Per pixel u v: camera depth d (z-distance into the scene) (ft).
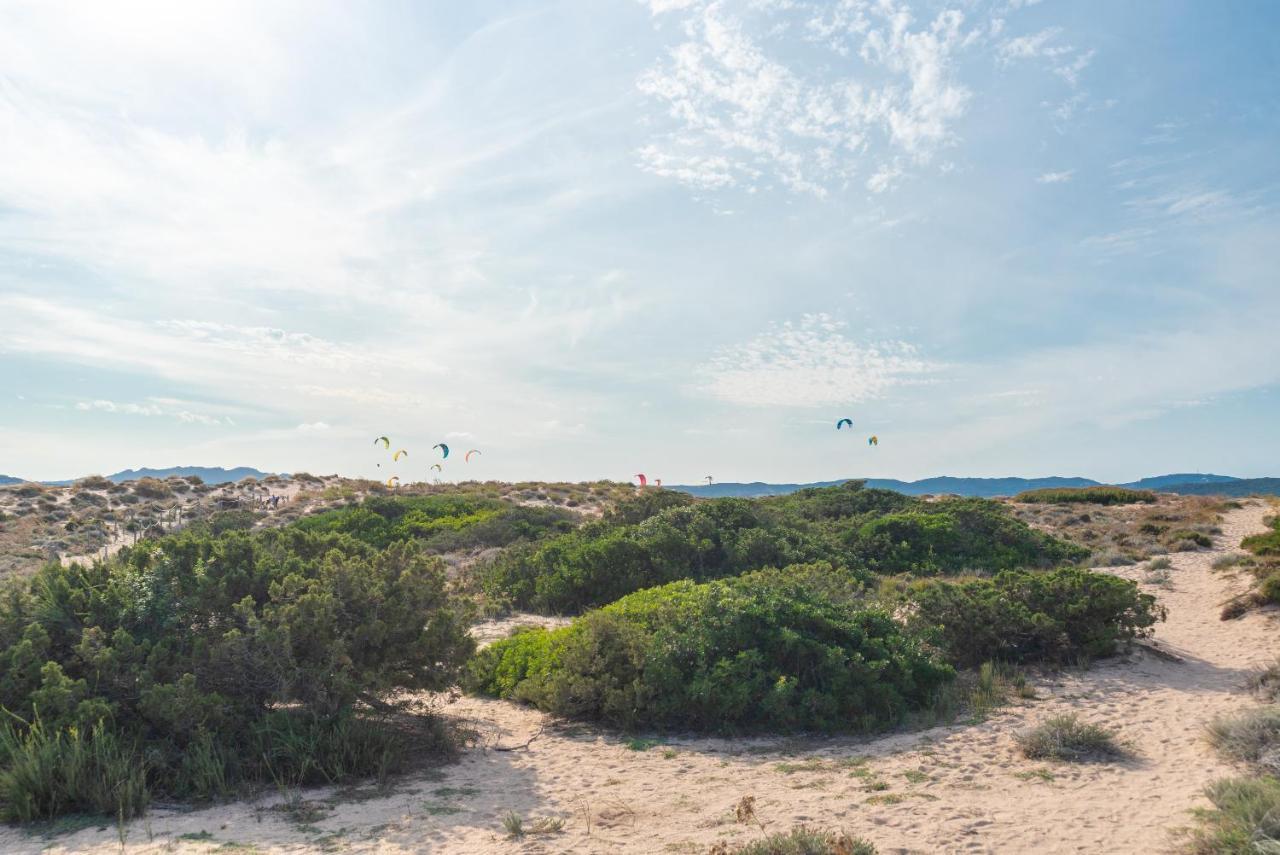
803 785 20.53
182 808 18.78
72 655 21.98
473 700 31.58
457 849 16.10
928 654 31.30
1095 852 14.98
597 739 26.20
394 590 25.13
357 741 22.27
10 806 17.67
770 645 28.66
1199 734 22.94
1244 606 41.09
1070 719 23.34
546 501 118.83
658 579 51.39
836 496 92.17
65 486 123.24
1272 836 14.06
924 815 17.56
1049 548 66.85
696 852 15.81
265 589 24.38
